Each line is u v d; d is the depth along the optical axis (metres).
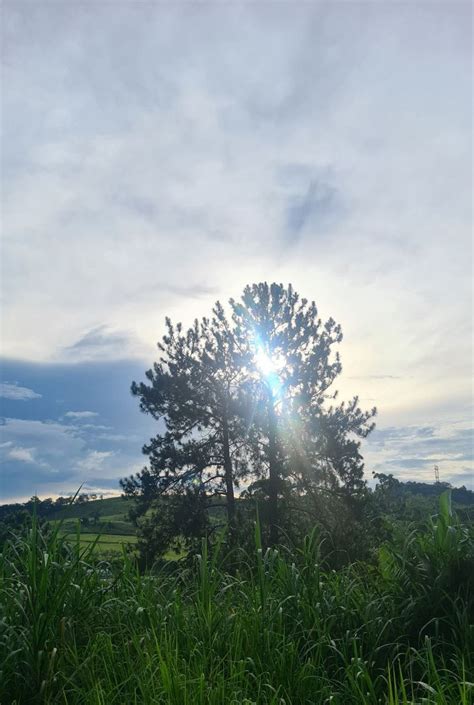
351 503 20.67
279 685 3.80
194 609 4.82
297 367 23.52
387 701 3.57
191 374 23.98
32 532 4.47
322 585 5.07
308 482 22.11
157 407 24.36
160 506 23.27
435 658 4.32
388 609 4.75
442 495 5.78
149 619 4.56
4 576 4.60
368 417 23.55
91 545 4.93
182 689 3.58
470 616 4.61
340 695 3.90
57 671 3.89
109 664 4.07
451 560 4.93
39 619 4.03
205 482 23.64
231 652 4.27
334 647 4.29
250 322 23.84
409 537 5.31
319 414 22.97
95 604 4.71
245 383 23.58
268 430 22.44
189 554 17.44
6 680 3.73
